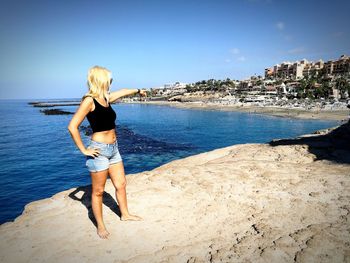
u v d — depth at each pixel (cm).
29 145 2934
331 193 455
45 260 306
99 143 319
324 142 925
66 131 4159
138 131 4153
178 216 403
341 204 411
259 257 295
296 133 3978
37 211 439
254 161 693
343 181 507
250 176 563
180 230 363
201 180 548
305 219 373
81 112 295
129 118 6869
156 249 321
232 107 10044
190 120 6125
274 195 461
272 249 307
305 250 301
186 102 14562
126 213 391
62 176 1794
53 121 5991
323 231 337
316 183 505
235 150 1034
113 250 322
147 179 572
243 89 16188
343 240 316
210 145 2923
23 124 5362
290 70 18688
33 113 9025
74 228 377
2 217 1198
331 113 6756
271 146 1012
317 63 18100
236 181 534
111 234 357
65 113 8519
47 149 2697
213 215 402
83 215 417
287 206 417
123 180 374
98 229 352
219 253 306
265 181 530
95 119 312
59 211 435
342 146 846
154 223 384
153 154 2395
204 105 11781
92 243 338
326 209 398
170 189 507
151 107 12850
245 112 8125
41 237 356
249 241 327
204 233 354
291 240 323
